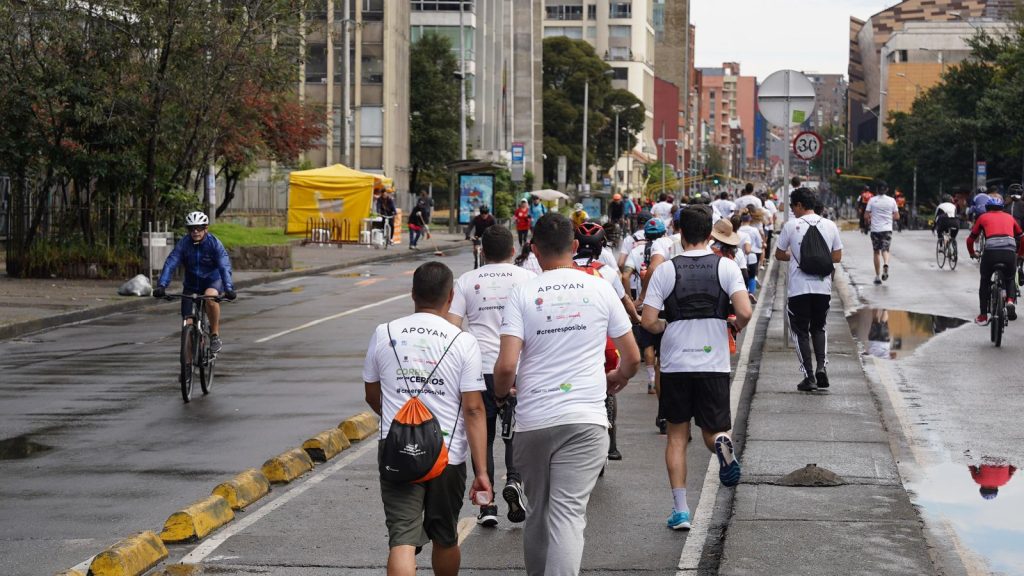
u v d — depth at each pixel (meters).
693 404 7.83
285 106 47.09
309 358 16.67
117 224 29.66
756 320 20.77
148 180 29.70
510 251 8.04
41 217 29.47
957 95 84.81
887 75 173.12
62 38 28.00
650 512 8.27
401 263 38.84
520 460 6.03
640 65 188.00
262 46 30.34
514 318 6.03
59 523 8.05
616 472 9.51
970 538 7.58
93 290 26.30
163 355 17.17
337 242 47.72
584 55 128.38
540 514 6.07
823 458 9.48
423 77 81.69
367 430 11.27
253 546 7.43
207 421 11.93
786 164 17.03
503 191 73.62
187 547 7.45
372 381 6.00
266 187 61.97
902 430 11.20
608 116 135.12
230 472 9.62
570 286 6.05
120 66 28.83
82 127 28.77
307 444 10.16
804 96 16.91
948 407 12.39
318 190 48.31
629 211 57.72
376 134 70.81
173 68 29.25
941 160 84.19
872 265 32.72
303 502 8.59
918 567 6.73
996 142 70.25
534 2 115.62
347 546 7.43
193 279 13.65
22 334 19.73
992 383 13.88
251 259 33.41
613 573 6.85
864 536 7.33
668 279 7.81
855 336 18.23
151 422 11.88
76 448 10.59
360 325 20.80
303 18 31.48
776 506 8.05
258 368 15.72
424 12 86.19
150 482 9.28
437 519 5.90
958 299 23.83
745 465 9.28
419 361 5.88
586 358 6.00
